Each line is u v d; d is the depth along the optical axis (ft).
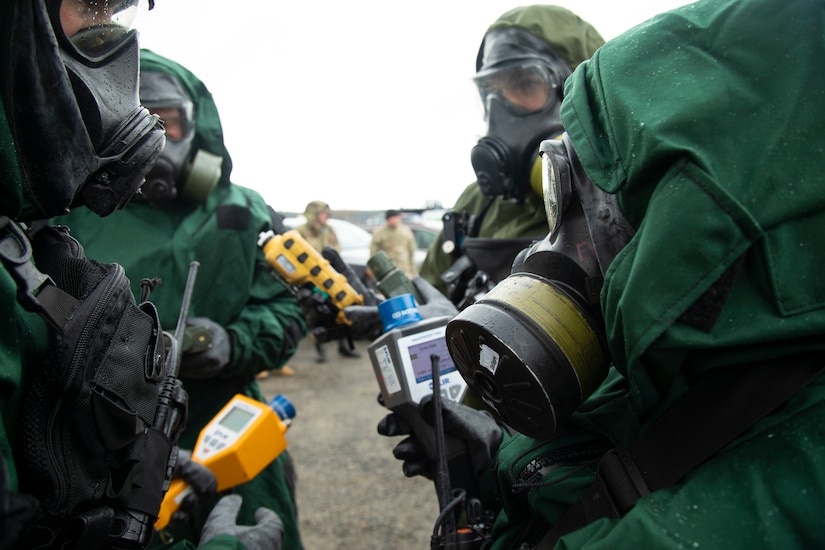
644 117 1.99
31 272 1.92
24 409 2.00
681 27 2.11
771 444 1.82
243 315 6.33
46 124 1.91
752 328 1.85
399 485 11.16
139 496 2.65
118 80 2.29
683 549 1.74
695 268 1.86
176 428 3.16
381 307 3.97
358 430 13.89
